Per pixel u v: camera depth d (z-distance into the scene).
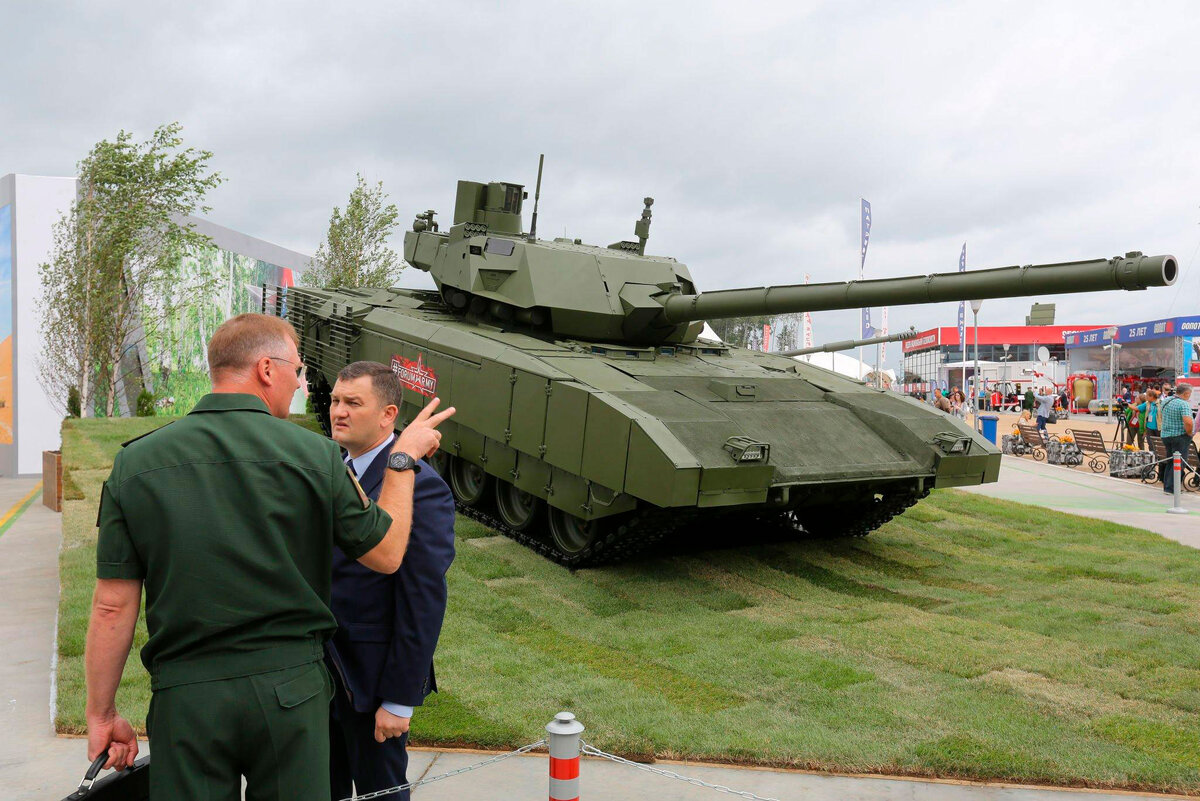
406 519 3.21
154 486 2.76
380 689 3.59
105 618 2.80
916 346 67.31
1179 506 15.02
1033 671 7.00
